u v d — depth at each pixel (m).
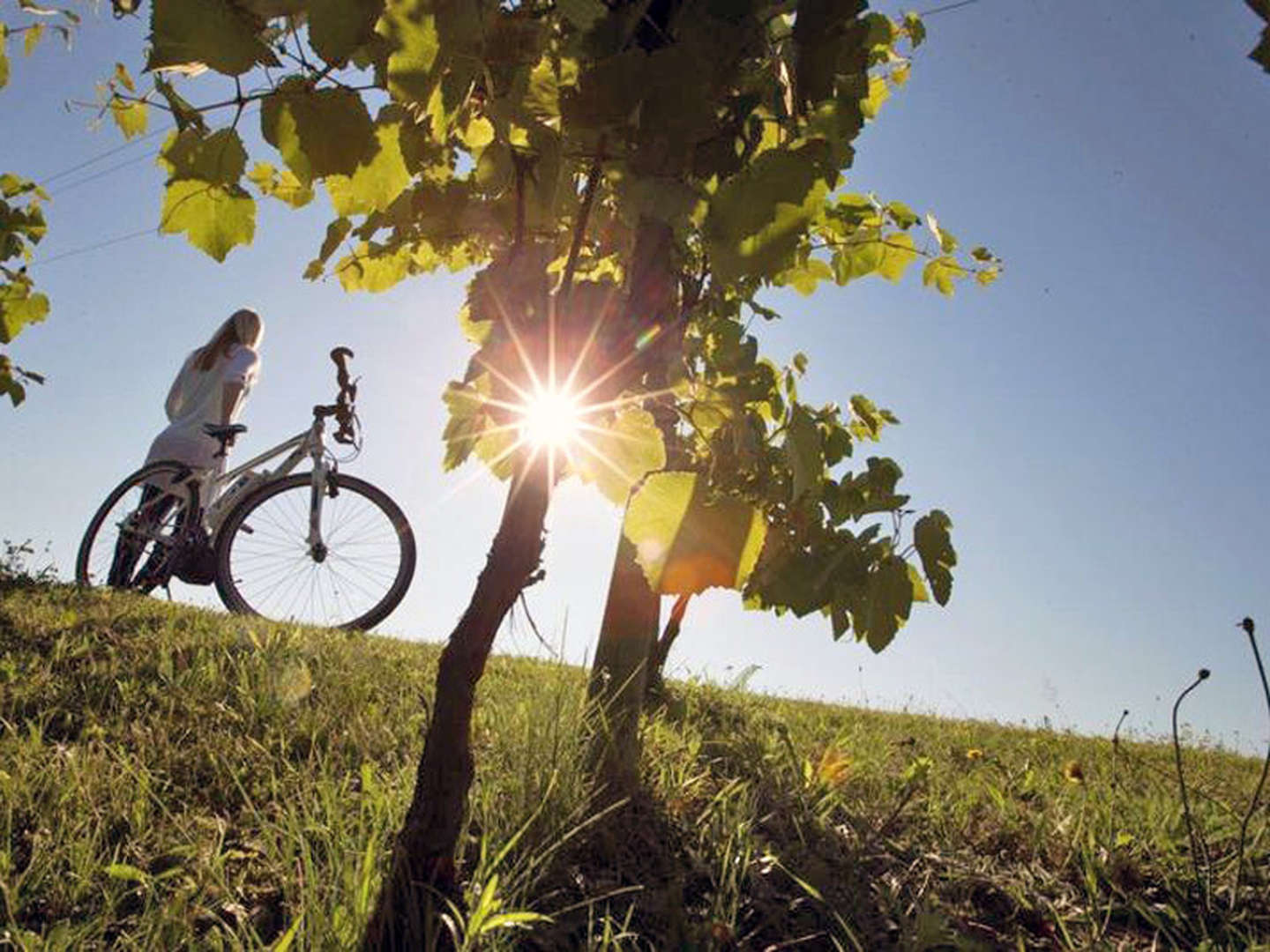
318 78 1.37
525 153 1.82
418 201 2.12
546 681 4.20
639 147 1.58
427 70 1.34
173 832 2.62
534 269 1.83
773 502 2.75
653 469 1.84
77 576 6.13
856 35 1.69
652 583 1.73
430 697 4.15
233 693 3.86
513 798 2.79
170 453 6.12
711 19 1.62
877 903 2.71
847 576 2.70
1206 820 3.56
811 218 1.51
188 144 1.36
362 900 2.06
